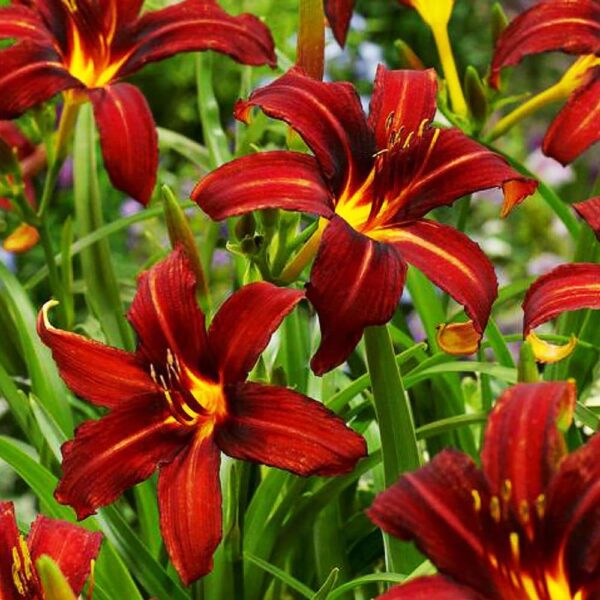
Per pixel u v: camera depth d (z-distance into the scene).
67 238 1.11
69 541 0.87
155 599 0.89
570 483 0.79
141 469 0.88
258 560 0.96
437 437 1.08
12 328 1.13
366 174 0.92
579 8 1.04
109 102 1.03
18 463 0.95
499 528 0.79
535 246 2.32
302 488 1.00
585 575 0.79
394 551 0.92
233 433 0.87
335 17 1.09
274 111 0.90
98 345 0.90
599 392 1.15
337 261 0.87
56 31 1.04
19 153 1.21
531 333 0.91
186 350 0.89
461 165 0.92
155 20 1.06
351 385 0.97
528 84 3.04
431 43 2.88
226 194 0.87
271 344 1.08
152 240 1.18
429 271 0.89
